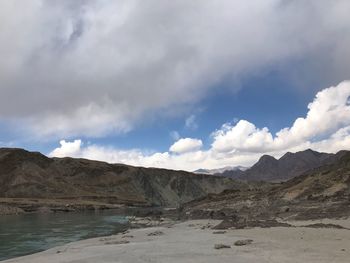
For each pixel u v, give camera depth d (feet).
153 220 274.16
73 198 624.59
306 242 94.58
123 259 86.79
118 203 650.43
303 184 273.33
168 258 84.23
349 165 261.85
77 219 314.76
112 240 137.80
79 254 102.78
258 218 193.67
